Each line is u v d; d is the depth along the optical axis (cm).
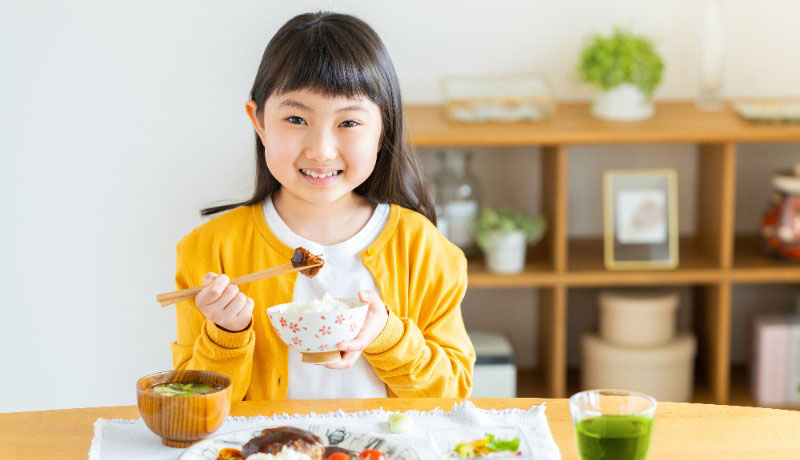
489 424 118
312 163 135
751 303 295
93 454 109
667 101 282
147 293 232
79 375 235
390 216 151
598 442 100
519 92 258
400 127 146
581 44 278
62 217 228
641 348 260
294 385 144
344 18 140
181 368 142
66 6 219
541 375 285
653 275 253
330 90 132
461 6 274
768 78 283
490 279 251
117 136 225
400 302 148
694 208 288
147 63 222
